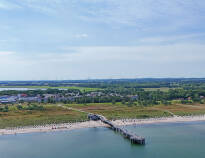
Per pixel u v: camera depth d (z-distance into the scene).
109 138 113.25
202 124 142.12
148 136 115.94
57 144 104.25
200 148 97.81
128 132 115.81
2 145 103.00
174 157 88.12
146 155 90.06
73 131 126.25
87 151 95.00
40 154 92.00
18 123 138.75
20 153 93.50
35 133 121.75
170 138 112.44
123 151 95.00
